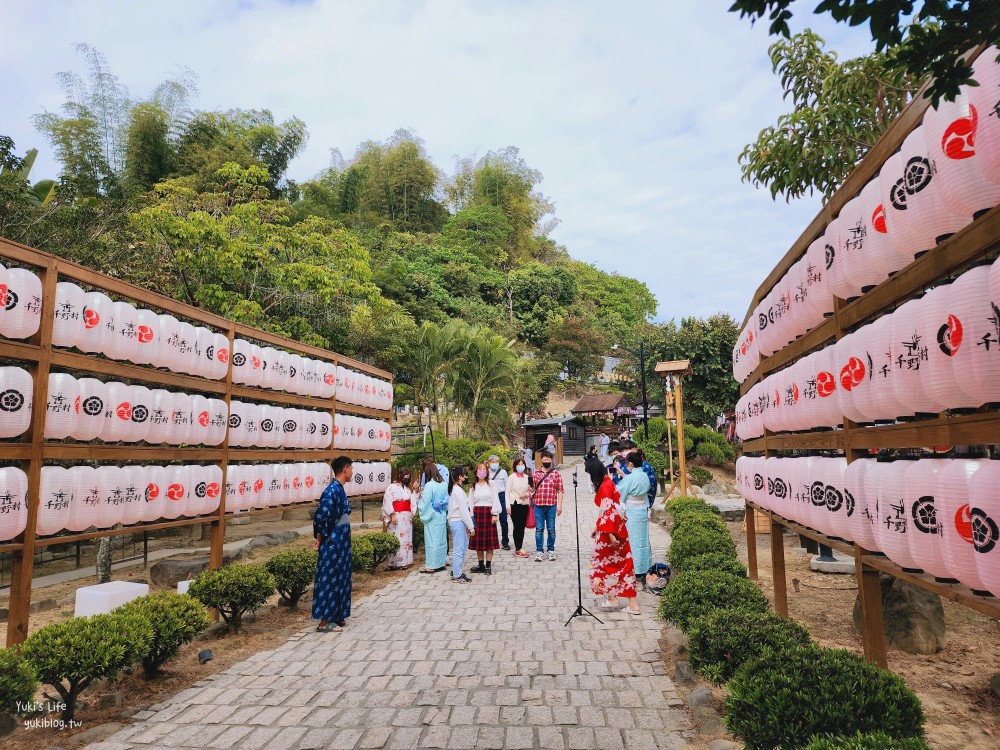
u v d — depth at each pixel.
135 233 14.37
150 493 6.02
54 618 6.95
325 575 6.05
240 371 7.61
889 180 2.93
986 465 2.37
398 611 6.74
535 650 5.29
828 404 4.03
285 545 11.67
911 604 4.93
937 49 2.04
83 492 5.19
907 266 3.00
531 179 88.38
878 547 3.33
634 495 7.84
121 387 5.70
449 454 18.27
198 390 7.53
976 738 3.34
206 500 6.82
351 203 56.94
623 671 4.73
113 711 4.20
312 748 3.56
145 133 25.84
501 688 4.43
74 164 23.75
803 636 3.79
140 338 5.93
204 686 4.60
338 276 17.77
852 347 3.52
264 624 6.36
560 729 3.73
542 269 62.00
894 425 3.19
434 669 4.86
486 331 27.91
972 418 2.47
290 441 8.77
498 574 8.78
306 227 18.78
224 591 5.84
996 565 2.25
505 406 28.59
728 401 26.48
